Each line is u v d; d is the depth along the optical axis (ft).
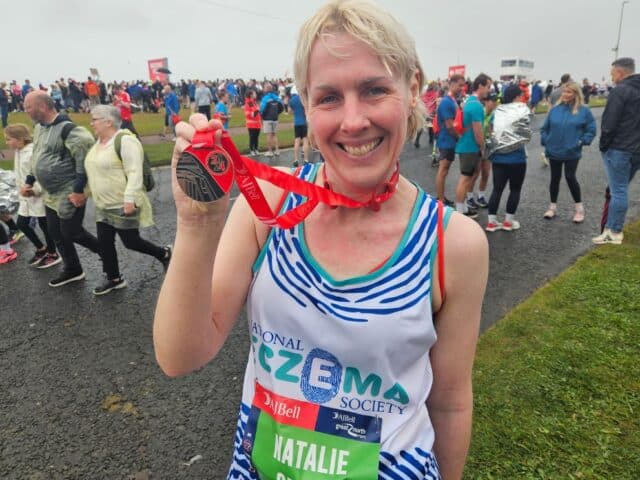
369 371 2.95
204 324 2.86
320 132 2.79
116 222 13.58
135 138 13.48
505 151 17.85
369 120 2.68
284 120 71.10
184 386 9.77
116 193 13.41
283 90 82.94
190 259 2.66
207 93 49.19
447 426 3.58
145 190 14.25
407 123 3.04
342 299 2.89
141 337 11.73
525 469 6.98
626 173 15.96
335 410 3.02
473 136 18.72
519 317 11.32
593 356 9.54
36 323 12.51
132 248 14.37
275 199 3.21
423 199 3.09
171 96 49.62
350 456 3.00
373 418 3.03
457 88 22.13
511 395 8.51
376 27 2.58
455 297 3.11
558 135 19.08
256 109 37.81
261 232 3.19
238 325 12.12
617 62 15.69
